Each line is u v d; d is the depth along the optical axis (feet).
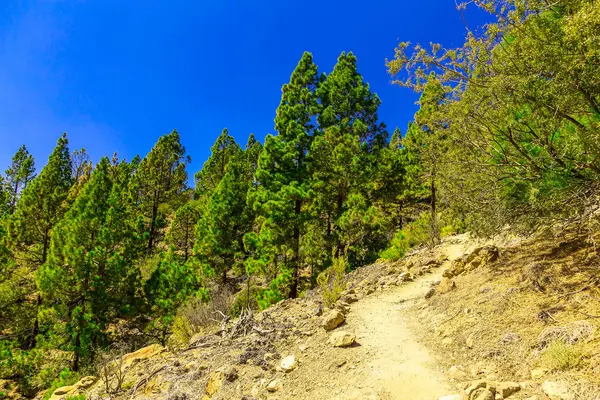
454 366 15.53
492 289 20.49
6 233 88.89
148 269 99.76
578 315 14.38
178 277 68.49
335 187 76.28
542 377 12.23
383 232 69.87
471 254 26.96
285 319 27.89
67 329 60.54
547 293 17.11
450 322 19.84
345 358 18.95
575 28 12.96
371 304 28.25
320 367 18.86
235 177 97.40
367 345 19.99
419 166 75.15
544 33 14.87
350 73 89.45
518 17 15.84
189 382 21.62
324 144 74.02
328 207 74.74
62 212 97.50
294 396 16.96
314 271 72.69
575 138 15.64
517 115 17.25
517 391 11.94
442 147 21.93
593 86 14.47
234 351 23.94
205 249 84.12
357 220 64.49
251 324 28.25
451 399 12.92
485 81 17.78
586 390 10.61
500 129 17.90
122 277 70.13
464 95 18.74
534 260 20.63
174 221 112.98
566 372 11.89
